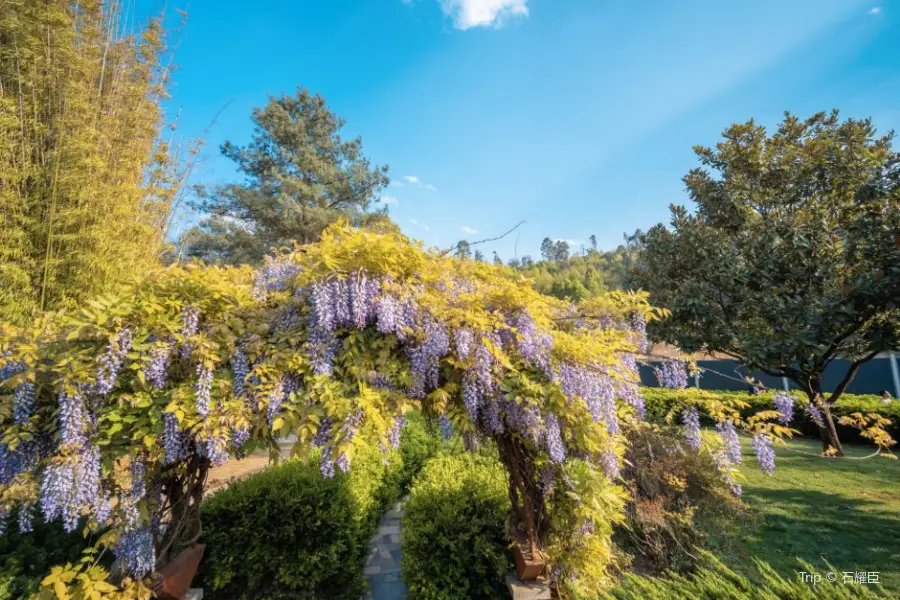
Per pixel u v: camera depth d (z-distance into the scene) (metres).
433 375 2.88
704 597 2.09
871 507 5.41
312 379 2.58
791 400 3.68
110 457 2.46
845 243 6.89
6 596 2.75
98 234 5.66
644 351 3.72
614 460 3.33
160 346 2.51
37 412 2.60
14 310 4.96
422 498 4.28
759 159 8.09
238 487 4.30
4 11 5.54
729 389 13.95
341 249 2.74
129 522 2.57
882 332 6.66
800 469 7.00
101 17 6.77
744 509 4.77
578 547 3.20
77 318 2.55
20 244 5.21
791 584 2.05
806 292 7.09
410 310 2.83
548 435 2.96
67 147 5.55
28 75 5.59
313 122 19.41
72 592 2.48
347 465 2.43
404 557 3.86
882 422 5.18
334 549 3.88
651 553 4.14
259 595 3.75
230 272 3.36
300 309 2.92
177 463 3.05
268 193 17.23
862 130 7.02
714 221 8.67
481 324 2.74
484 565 3.61
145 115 6.89
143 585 2.70
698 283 7.98
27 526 2.69
